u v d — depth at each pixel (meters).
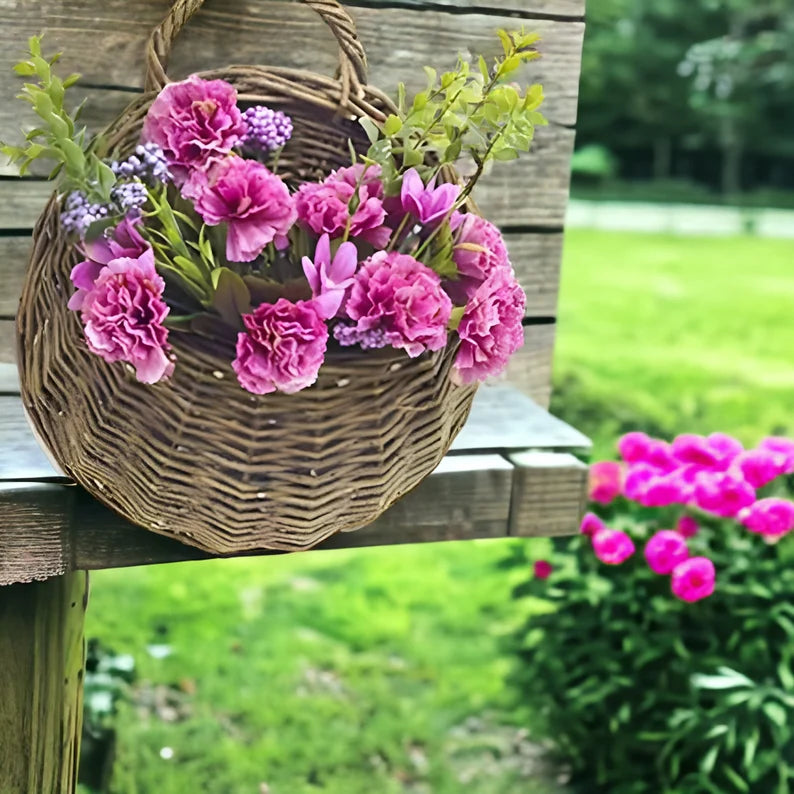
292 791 2.12
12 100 1.32
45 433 1.06
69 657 1.31
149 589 2.84
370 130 1.04
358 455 1.01
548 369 1.62
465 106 1.05
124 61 1.33
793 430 4.37
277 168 1.17
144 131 1.00
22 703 1.25
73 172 0.98
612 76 12.63
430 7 1.41
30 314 1.05
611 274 7.72
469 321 1.03
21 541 1.09
